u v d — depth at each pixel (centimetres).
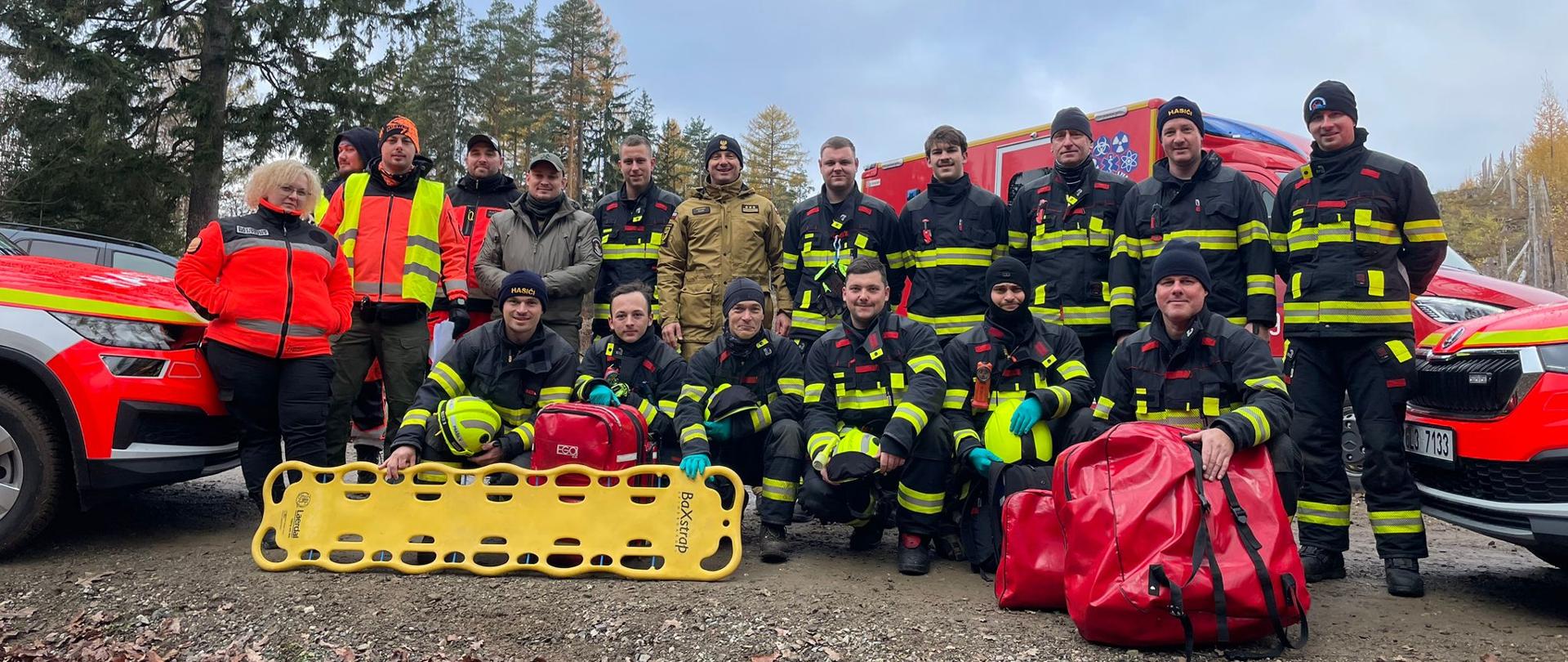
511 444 427
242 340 425
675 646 321
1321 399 424
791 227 569
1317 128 416
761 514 441
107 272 474
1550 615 373
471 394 453
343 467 410
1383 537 403
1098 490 333
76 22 1733
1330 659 316
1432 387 407
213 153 1803
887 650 318
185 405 434
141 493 568
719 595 372
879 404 436
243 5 1841
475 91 3731
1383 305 402
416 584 382
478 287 593
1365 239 405
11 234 873
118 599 360
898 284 570
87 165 1738
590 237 564
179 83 1812
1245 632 311
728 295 459
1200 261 390
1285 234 445
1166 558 309
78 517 496
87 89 1720
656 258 598
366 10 1894
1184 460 325
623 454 417
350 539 433
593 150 4272
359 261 507
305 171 450
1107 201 510
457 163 3641
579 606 354
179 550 435
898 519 424
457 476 411
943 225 536
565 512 404
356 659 314
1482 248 6656
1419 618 366
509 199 628
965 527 429
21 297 407
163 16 1803
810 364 451
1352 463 667
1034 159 756
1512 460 354
